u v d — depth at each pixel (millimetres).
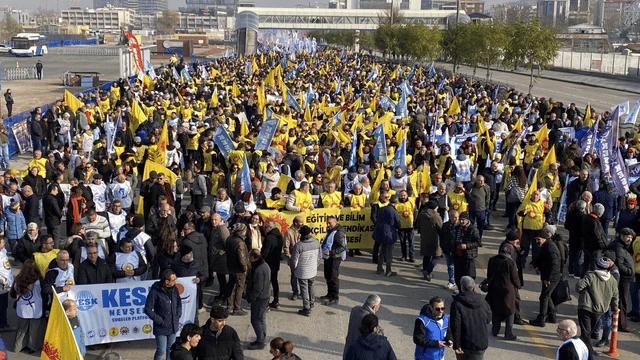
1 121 24969
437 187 16234
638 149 22219
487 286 11945
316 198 16594
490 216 20156
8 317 12633
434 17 137250
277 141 22344
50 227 15641
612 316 11445
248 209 14617
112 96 35656
